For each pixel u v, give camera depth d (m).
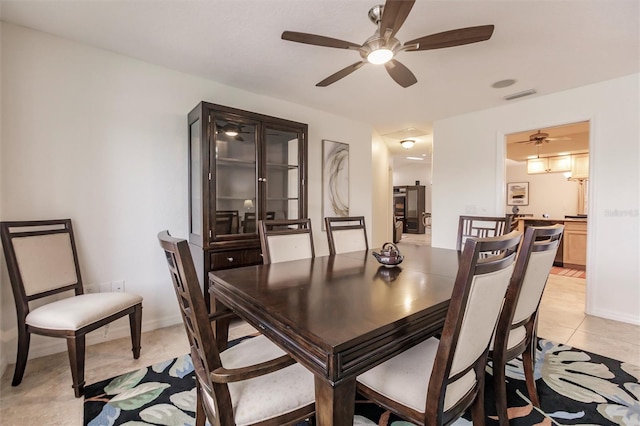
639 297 2.82
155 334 2.55
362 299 1.28
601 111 2.99
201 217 2.58
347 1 1.82
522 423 1.54
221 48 2.38
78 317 1.73
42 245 2.01
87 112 2.36
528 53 2.42
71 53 2.29
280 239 2.31
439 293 1.37
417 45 1.74
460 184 4.08
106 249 2.46
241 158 2.86
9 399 1.68
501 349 1.38
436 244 4.30
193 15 1.96
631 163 2.85
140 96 2.59
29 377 1.90
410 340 1.11
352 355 0.92
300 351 1.00
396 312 1.13
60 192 2.26
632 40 2.22
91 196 2.38
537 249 1.39
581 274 4.86
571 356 2.22
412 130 5.00
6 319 2.05
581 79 2.93
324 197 4.02
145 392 1.75
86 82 2.35
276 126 2.99
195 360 1.19
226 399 0.99
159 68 2.68
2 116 2.04
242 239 2.77
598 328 2.72
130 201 2.56
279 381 1.14
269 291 1.40
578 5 1.83
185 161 2.84
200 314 0.96
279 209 3.19
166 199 2.74
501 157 3.72
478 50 2.37
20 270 1.86
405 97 3.42
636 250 2.84
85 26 2.10
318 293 1.37
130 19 2.01
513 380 1.93
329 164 4.07
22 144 2.11
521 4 1.82
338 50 2.40
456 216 4.11
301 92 3.29
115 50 2.42
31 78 2.14
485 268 0.97
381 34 1.64
